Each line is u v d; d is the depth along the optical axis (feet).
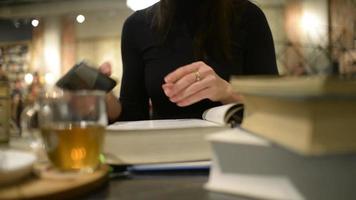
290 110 1.28
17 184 1.41
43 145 1.78
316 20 11.09
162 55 3.89
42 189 1.35
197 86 2.43
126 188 1.55
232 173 1.44
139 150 1.80
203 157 1.82
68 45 18.99
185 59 3.77
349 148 1.20
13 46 15.03
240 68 3.81
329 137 1.19
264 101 1.43
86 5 18.31
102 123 1.69
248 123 1.57
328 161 1.31
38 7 18.76
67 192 1.37
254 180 1.40
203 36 3.70
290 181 1.34
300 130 1.22
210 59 3.71
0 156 1.58
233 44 3.80
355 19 9.44
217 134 1.53
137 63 4.14
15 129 2.53
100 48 18.67
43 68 17.81
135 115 3.98
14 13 18.89
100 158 1.73
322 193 1.31
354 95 1.18
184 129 1.81
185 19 3.89
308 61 8.25
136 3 6.79
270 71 3.70
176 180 1.66
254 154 1.40
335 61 7.87
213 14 3.72
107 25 18.54
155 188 1.54
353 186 1.32
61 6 18.57
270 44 3.94
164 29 3.89
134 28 4.18
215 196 1.43
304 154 1.16
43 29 18.74
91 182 1.47
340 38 8.64
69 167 1.61
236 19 3.85
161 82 3.78
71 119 1.63
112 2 18.01
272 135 1.36
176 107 3.68
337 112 1.20
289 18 12.11
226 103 2.58
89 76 2.26
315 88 1.16
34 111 2.14
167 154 1.80
